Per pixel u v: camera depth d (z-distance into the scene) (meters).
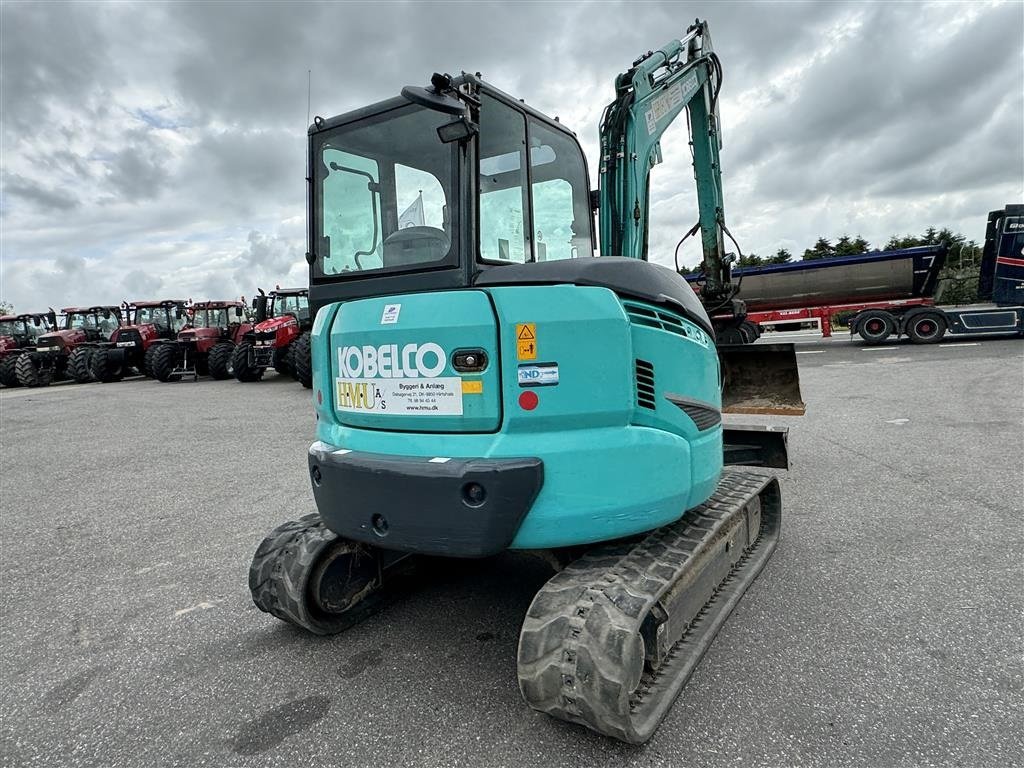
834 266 16.94
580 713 1.93
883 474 5.04
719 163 6.62
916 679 2.32
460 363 2.18
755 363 4.98
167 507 5.12
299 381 13.67
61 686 2.57
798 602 2.97
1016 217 14.48
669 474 2.34
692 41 5.80
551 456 2.13
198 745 2.16
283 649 2.79
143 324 19.95
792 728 2.08
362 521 2.35
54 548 4.25
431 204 2.41
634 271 2.37
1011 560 3.31
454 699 2.35
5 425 10.21
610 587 2.07
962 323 15.09
